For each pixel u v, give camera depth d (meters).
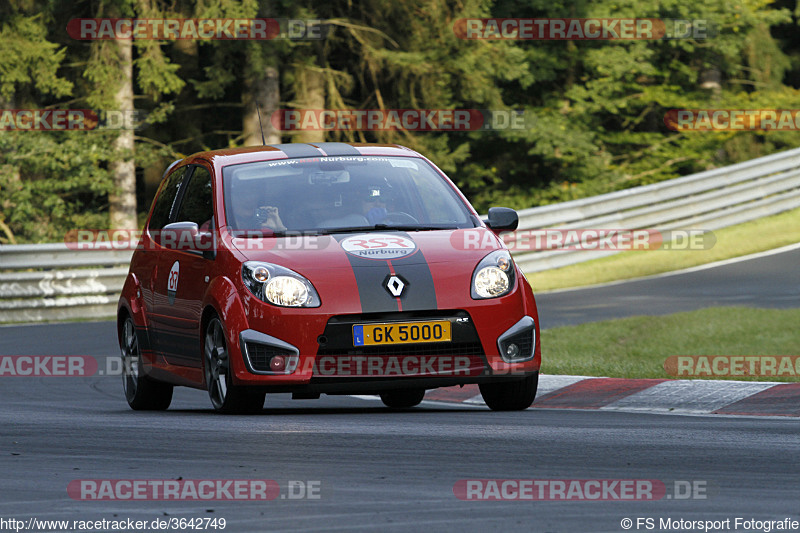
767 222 79.94
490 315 24.81
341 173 27.97
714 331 40.09
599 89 110.19
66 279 62.81
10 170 86.62
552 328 44.31
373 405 30.80
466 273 25.12
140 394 29.89
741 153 127.38
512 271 25.83
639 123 125.62
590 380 30.41
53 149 87.62
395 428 22.55
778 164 83.50
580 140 106.81
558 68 110.94
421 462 18.34
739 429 22.20
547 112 111.44
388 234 26.11
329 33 97.94
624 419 24.27
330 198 27.20
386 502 15.21
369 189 27.56
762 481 16.48
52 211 89.00
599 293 59.75
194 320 26.67
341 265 24.83
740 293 55.59
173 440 21.30
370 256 25.11
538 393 29.83
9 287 60.53
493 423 23.41
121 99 92.75
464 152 103.06
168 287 28.41
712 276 62.62
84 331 53.00
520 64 102.25
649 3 110.19
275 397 33.69
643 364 33.66
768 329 39.81
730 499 15.22
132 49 102.62
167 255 28.97
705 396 27.28
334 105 99.06
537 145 105.31
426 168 28.84
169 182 31.12
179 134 104.75
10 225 89.69
